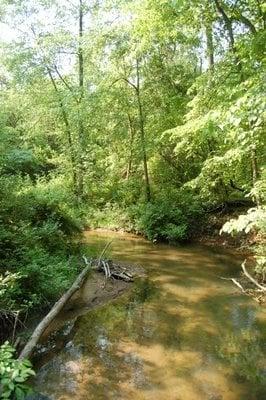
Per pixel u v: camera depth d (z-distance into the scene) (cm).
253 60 1031
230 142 1230
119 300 970
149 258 1371
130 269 1225
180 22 1298
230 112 661
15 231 952
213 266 1260
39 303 822
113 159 2272
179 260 1344
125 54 1880
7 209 989
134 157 2178
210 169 1454
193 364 666
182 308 916
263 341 747
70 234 1327
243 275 1145
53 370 645
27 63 2047
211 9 1210
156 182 2097
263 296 978
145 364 667
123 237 1733
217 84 1209
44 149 2264
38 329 710
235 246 1462
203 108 1309
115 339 761
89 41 1905
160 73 1916
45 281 863
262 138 1051
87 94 1945
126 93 1991
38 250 945
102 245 1556
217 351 711
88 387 598
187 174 2008
